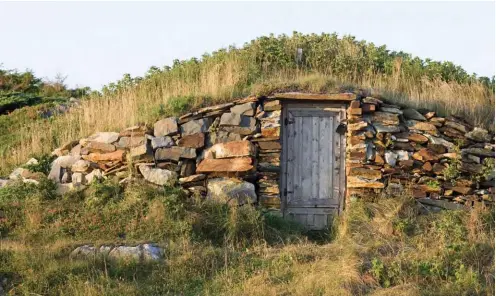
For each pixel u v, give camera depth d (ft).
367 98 46.93
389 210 44.32
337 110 47.60
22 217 43.11
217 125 46.85
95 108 54.34
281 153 47.16
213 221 42.78
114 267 36.45
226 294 33.99
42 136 54.03
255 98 46.83
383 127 46.75
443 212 44.45
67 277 34.76
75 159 47.91
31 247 38.40
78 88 77.56
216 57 59.77
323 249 39.55
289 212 47.11
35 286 34.22
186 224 41.32
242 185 45.29
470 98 56.44
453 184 46.55
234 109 46.80
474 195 46.70
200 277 36.11
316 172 47.50
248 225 42.42
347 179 46.68
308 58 59.36
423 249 39.32
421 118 47.57
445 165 46.93
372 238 41.91
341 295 32.91
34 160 49.70
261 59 58.54
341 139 47.55
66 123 55.01
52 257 36.86
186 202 44.24
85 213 43.01
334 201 47.29
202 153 46.50
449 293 33.60
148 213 42.42
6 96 69.72
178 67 59.57
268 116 46.73
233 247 40.16
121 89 58.03
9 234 41.65
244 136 46.50
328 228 46.57
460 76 62.44
